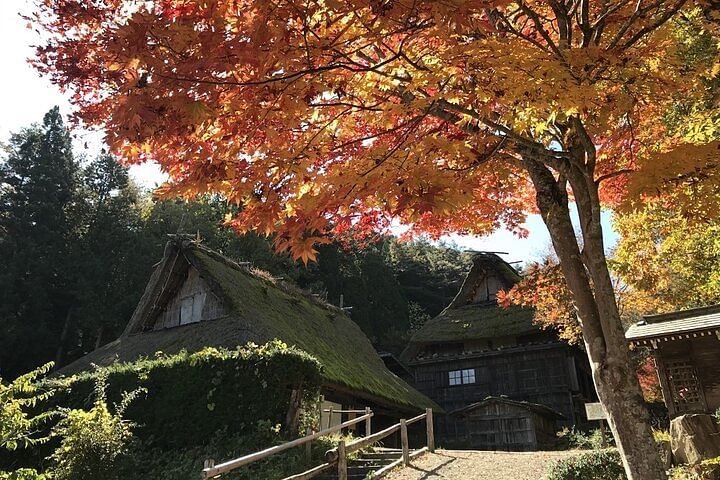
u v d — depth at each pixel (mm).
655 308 17625
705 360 11523
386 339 36938
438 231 5930
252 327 11875
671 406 11266
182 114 3033
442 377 22359
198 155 3713
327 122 4246
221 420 9336
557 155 4328
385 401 14547
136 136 3035
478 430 17141
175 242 14484
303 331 14664
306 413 9414
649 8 4066
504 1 2801
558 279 6496
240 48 2791
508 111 3693
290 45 2986
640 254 10664
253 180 3703
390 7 2842
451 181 3342
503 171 4969
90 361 14117
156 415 9875
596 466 6227
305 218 3574
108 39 2943
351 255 38875
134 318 14797
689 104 7020
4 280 24344
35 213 28188
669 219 8898
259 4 2771
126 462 8273
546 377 20312
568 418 19250
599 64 3701
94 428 7984
